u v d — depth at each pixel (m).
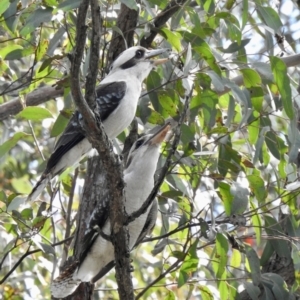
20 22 11.55
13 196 10.06
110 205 7.89
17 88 9.94
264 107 11.28
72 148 9.93
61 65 10.02
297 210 10.00
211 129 10.05
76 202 12.50
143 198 9.48
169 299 10.45
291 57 11.59
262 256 10.09
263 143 10.02
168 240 10.30
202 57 9.59
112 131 10.14
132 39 10.78
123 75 10.32
